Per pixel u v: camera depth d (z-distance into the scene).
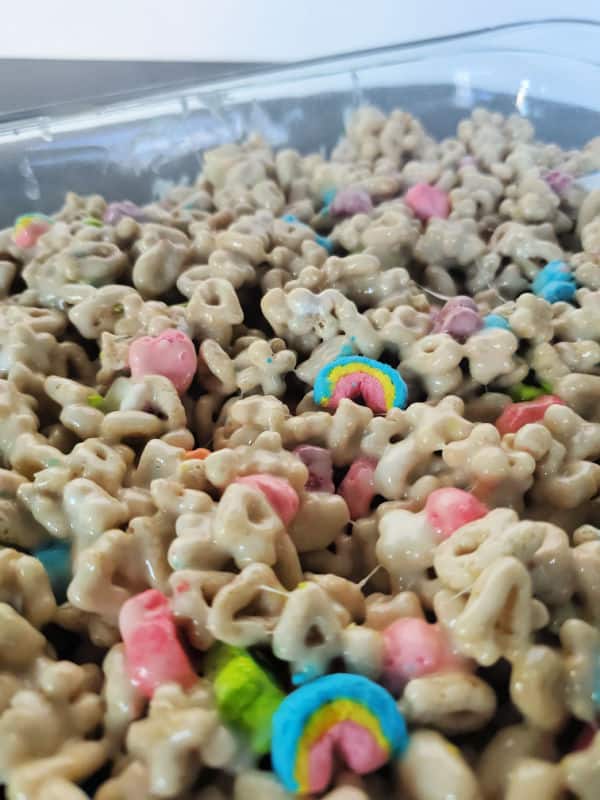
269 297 0.13
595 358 0.12
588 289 0.14
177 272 0.14
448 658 0.08
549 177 0.18
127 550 0.09
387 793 0.07
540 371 0.12
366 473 0.11
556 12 0.27
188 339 0.12
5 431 0.11
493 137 0.20
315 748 0.07
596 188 0.17
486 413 0.12
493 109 0.22
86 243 0.14
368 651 0.08
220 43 0.27
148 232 0.15
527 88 0.21
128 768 0.07
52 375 0.13
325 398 0.12
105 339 0.12
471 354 0.12
